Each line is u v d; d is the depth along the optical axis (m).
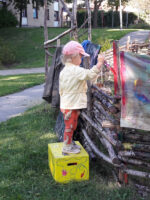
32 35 28.17
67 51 3.18
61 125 4.83
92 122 3.88
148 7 37.56
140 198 2.98
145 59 2.78
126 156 3.13
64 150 3.42
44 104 7.45
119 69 2.94
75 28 5.31
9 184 3.36
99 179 3.45
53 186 3.32
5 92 9.42
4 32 29.73
